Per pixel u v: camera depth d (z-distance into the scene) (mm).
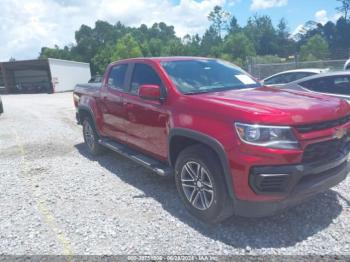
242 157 3006
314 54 70375
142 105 4477
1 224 3896
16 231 3709
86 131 6754
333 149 3264
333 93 6203
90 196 4570
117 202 4316
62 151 7223
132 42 78875
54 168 5969
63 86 45375
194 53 91500
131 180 5109
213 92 4031
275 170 2926
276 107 3174
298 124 2988
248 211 3129
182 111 3705
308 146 3025
